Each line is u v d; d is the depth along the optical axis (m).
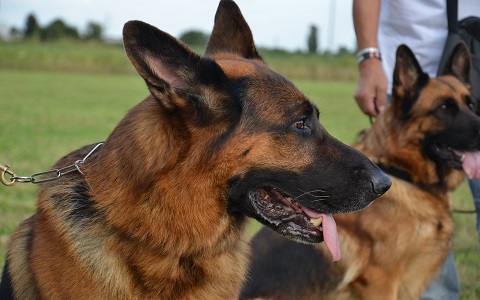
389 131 1.30
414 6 1.39
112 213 0.84
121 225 0.84
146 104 0.88
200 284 0.88
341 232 1.28
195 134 0.84
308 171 0.89
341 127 4.16
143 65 0.82
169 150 0.84
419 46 1.40
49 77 9.11
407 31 1.41
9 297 0.88
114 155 0.86
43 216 0.87
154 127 0.84
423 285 1.31
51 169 0.91
